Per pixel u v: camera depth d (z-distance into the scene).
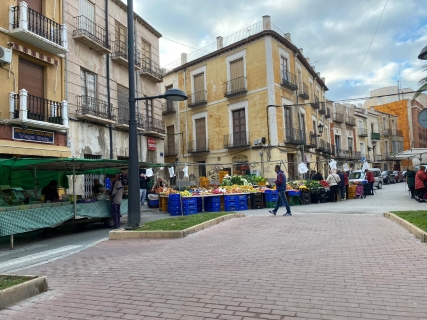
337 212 12.97
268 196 16.58
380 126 53.16
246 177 19.62
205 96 29.59
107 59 19.78
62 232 11.69
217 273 5.33
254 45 26.20
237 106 27.27
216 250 7.00
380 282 4.52
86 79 18.38
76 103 17.44
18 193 12.57
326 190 18.92
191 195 15.23
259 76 25.80
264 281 4.80
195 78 30.95
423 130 62.53
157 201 17.89
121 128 20.50
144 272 5.65
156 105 24.98
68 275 5.74
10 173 13.72
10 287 4.47
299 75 30.23
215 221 10.53
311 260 5.82
